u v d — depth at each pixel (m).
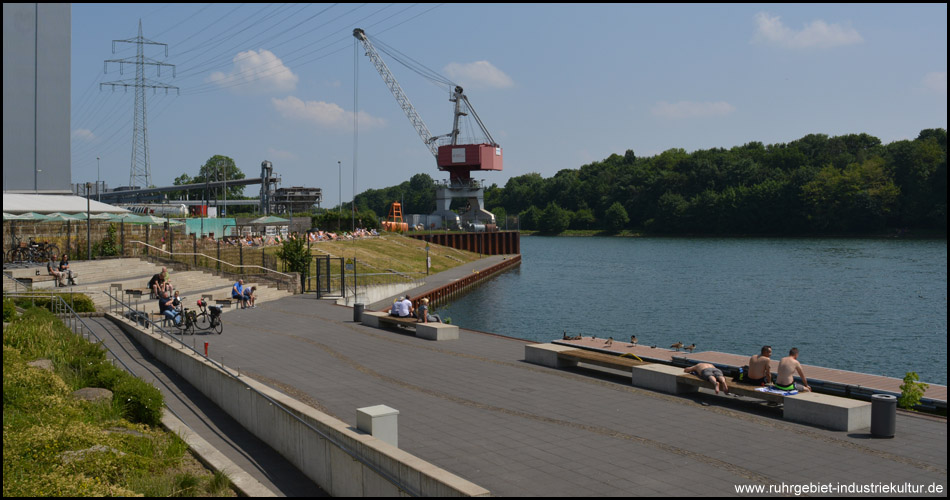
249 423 16.58
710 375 16.22
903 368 33.97
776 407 15.70
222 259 46.12
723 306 55.91
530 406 16.03
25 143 24.36
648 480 11.08
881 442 12.98
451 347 24.31
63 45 25.25
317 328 28.83
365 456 11.58
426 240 111.00
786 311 52.66
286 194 121.31
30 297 28.45
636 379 18.16
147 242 44.91
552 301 60.66
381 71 143.62
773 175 178.12
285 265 47.16
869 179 152.50
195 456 14.20
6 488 10.67
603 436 13.56
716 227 179.00
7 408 14.28
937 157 143.12
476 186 143.12
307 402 16.59
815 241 146.38
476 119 145.88
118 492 11.04
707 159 197.62
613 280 78.75
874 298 58.84
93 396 16.56
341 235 87.81
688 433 13.70
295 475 13.87
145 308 31.12
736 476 11.21
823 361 35.78
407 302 29.16
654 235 194.88
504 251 119.75
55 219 39.56
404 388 18.02
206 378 19.48
